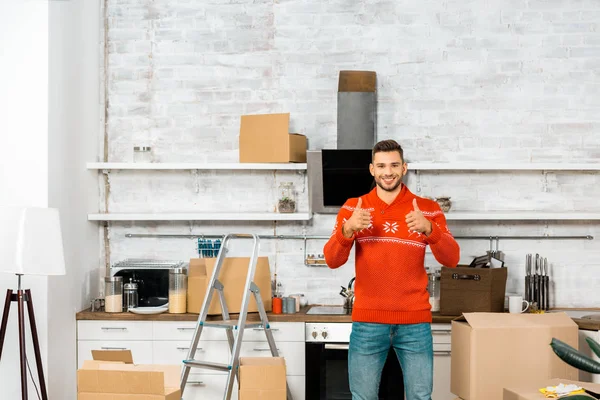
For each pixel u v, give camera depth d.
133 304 4.92
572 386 3.16
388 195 3.55
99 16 5.34
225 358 4.73
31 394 4.27
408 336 3.48
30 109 4.32
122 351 4.08
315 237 5.24
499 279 4.63
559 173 5.22
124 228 5.34
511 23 5.22
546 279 5.03
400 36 5.25
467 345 3.72
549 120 5.21
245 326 4.36
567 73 5.21
